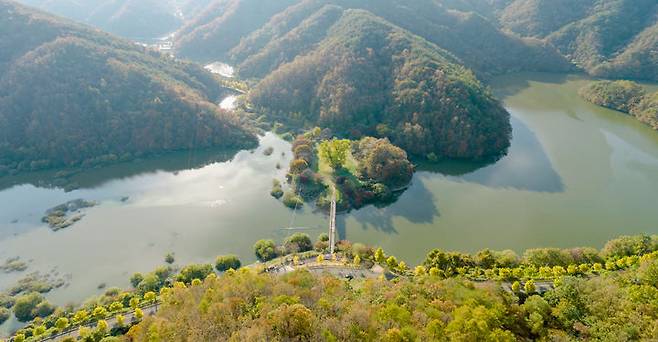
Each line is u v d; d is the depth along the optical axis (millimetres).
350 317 76688
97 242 147000
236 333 72750
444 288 91750
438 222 154375
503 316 81500
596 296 87062
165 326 82312
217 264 131875
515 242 143000
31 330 106500
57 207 166625
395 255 138375
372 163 176125
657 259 97312
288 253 136875
